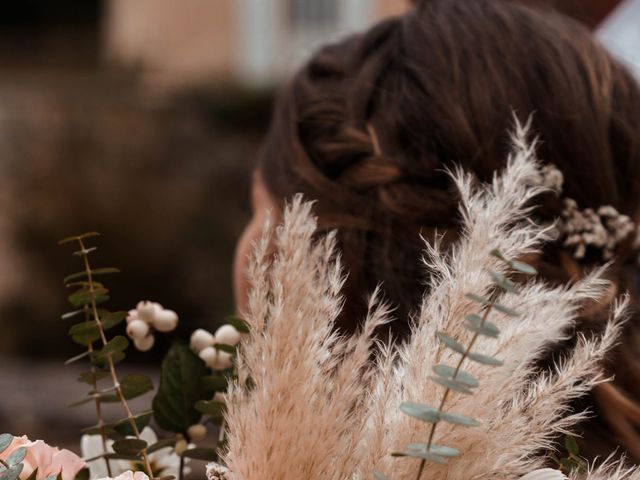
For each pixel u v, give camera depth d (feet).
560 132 2.45
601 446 2.28
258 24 20.36
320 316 1.78
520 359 1.84
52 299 13.38
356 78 2.66
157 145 14.82
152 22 20.52
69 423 7.99
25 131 14.64
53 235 13.51
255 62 20.29
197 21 20.44
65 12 25.75
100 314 2.12
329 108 2.64
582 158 2.44
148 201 13.84
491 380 1.77
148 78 18.58
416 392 1.77
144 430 2.25
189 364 2.25
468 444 1.76
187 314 13.43
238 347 1.96
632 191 2.52
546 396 1.83
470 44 2.55
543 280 2.32
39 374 9.30
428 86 2.51
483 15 2.61
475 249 1.78
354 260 2.39
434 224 2.41
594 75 2.52
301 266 1.77
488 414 1.77
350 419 1.81
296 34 20.27
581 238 2.38
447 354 1.77
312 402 1.74
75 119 14.93
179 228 13.70
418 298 2.36
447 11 2.67
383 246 2.41
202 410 2.14
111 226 13.48
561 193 2.43
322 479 1.74
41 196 13.74
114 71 18.60
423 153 2.47
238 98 18.07
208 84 18.88
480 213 1.80
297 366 1.73
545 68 2.50
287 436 1.73
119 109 15.52
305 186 2.52
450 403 1.75
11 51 22.34
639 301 2.47
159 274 13.41
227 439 1.91
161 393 2.23
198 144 15.02
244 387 1.83
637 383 2.36
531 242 1.80
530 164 1.85
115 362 2.15
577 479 1.91
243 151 15.14
